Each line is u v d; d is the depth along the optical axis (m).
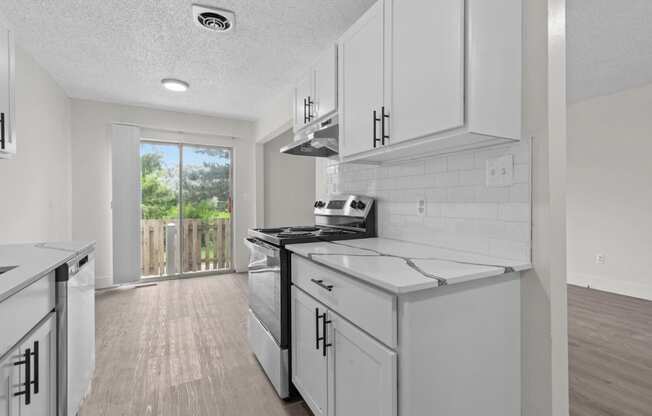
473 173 1.46
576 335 2.54
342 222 2.35
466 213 1.49
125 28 2.29
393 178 1.98
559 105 1.21
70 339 1.41
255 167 4.82
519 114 1.25
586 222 4.02
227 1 1.99
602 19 2.29
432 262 1.25
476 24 1.13
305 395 1.56
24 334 1.05
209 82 3.31
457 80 1.14
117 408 1.68
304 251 1.52
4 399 0.93
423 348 0.99
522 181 1.25
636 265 3.60
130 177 3.99
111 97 3.77
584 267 4.05
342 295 1.24
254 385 1.90
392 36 1.45
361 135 1.68
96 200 3.90
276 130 3.98
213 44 2.52
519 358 1.23
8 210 2.38
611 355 2.21
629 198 3.66
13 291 0.94
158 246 4.35
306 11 2.09
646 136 3.52
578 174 4.11
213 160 4.70
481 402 1.13
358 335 1.15
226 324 2.84
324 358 1.37
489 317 1.14
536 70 1.21
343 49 1.84
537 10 1.21
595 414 1.60
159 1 1.99
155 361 2.18
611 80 3.39
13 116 1.72
